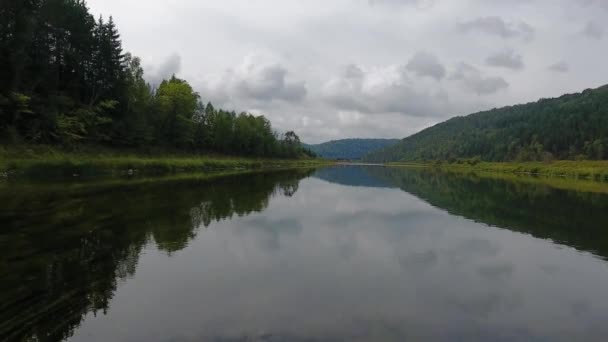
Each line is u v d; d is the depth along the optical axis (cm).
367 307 877
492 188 4503
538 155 13850
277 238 1584
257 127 13725
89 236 1448
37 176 3831
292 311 838
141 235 1517
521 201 3097
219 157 9881
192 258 1238
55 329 714
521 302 939
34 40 5388
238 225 1817
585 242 1606
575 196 3528
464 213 2406
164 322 763
